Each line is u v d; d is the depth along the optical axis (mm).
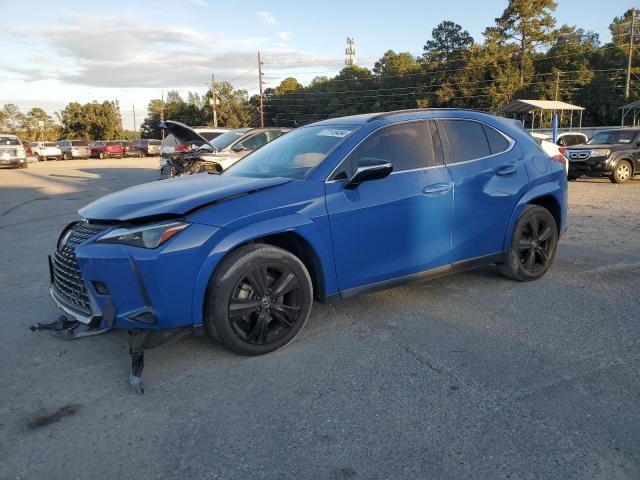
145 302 3215
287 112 93500
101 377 3428
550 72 63375
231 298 3453
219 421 2877
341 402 3045
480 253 4762
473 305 4633
